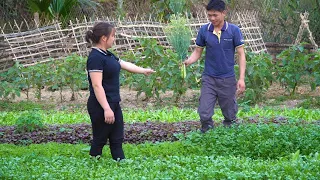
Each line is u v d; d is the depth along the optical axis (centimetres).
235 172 693
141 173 708
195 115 1217
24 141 998
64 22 2002
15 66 1460
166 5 2047
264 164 739
